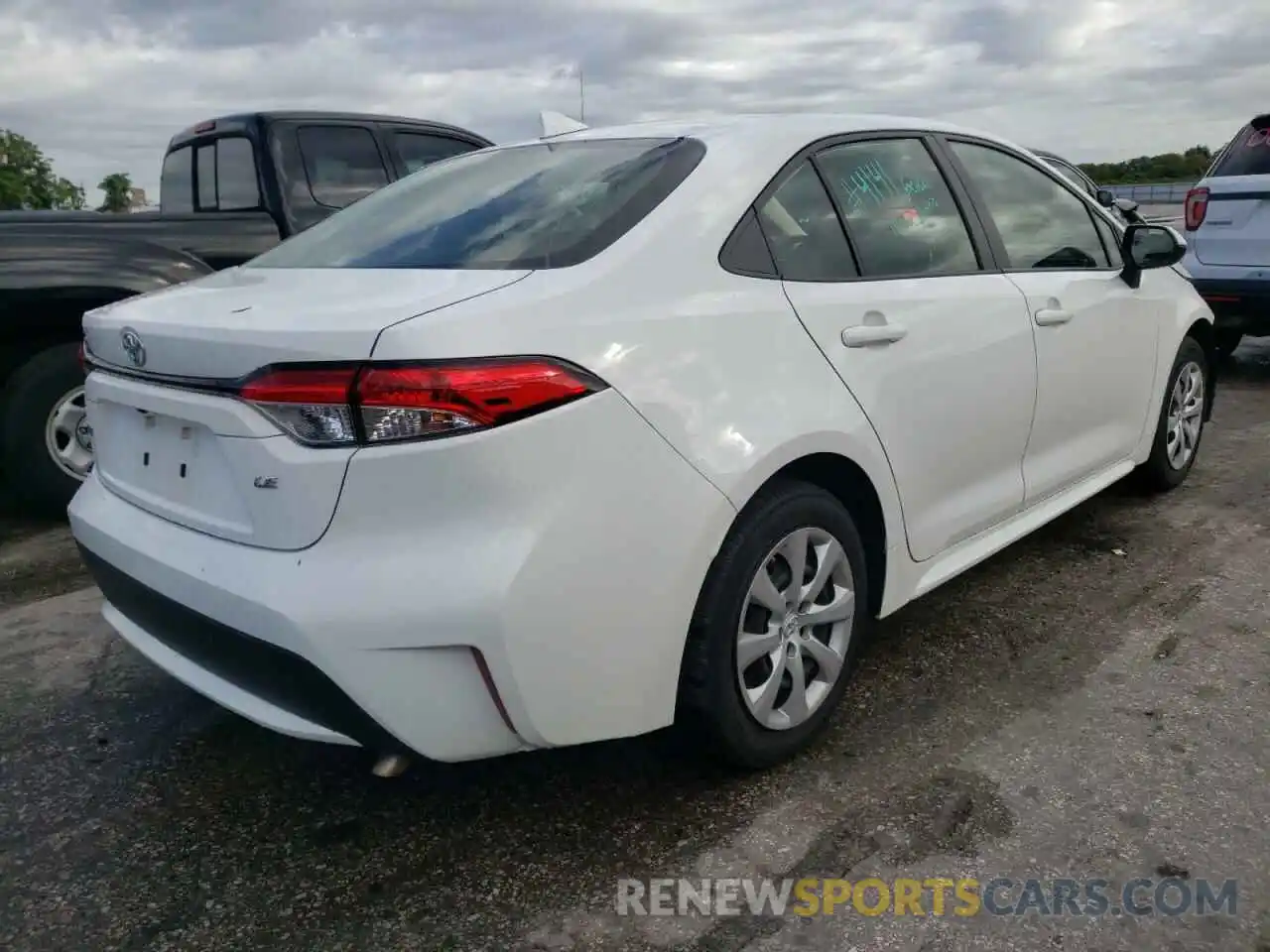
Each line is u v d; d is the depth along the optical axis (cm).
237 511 237
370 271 269
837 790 279
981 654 355
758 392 263
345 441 217
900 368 305
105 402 285
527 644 224
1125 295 428
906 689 332
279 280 277
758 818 269
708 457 248
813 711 292
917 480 317
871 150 331
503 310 227
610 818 271
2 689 351
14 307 482
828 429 276
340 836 269
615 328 240
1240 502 498
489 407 216
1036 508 394
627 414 235
